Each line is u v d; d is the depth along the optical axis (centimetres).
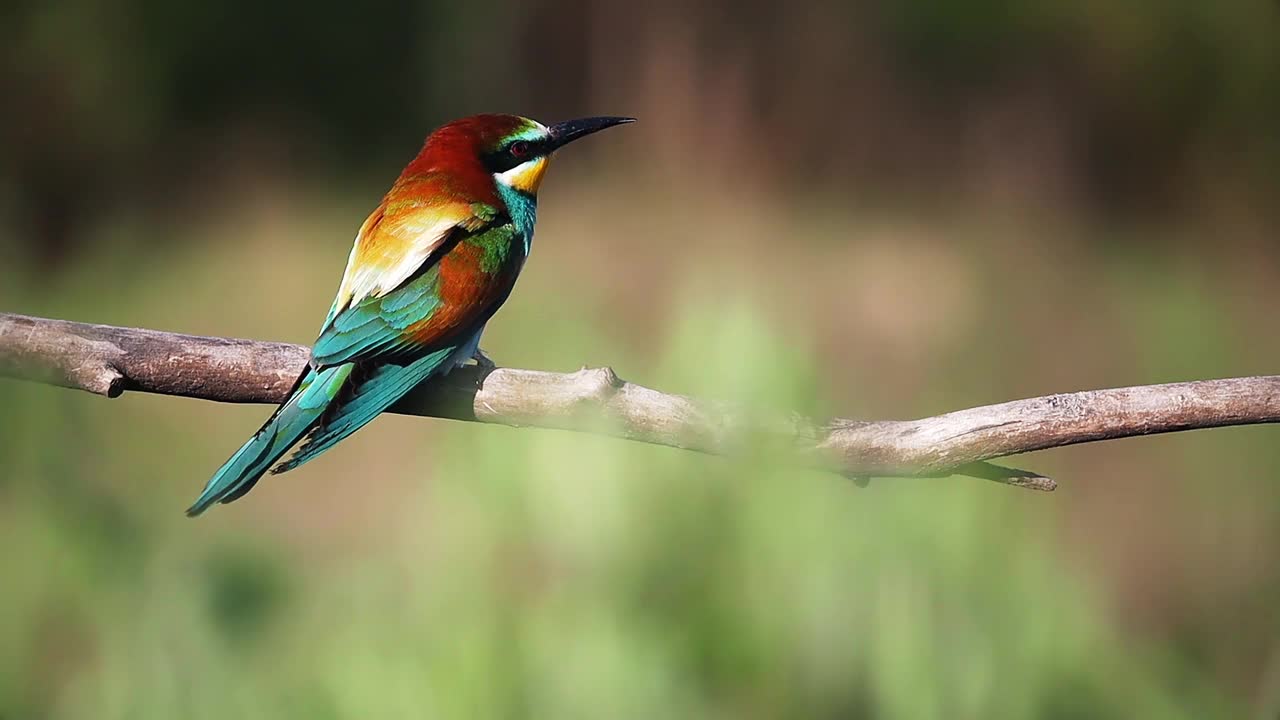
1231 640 1080
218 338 571
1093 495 1316
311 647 699
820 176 2331
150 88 2480
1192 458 1348
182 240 2214
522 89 2477
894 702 674
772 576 687
